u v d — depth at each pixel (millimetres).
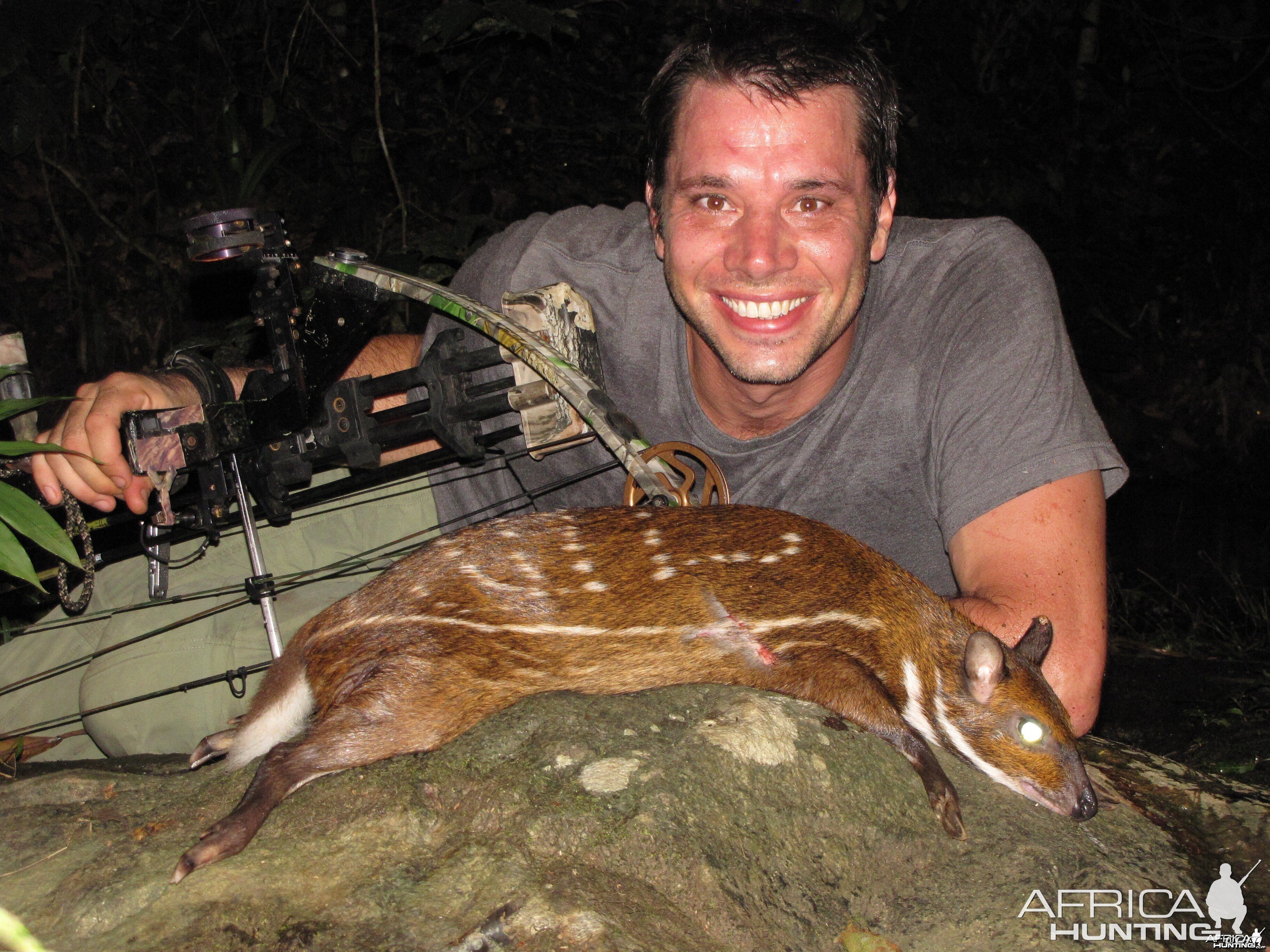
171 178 1948
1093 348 2244
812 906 542
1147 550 1921
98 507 778
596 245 917
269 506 783
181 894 528
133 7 1924
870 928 557
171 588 947
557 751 585
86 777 654
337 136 2043
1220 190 2375
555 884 504
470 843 544
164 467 737
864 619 725
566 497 937
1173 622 1613
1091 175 2340
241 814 566
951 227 854
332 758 611
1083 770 690
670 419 875
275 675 683
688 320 808
